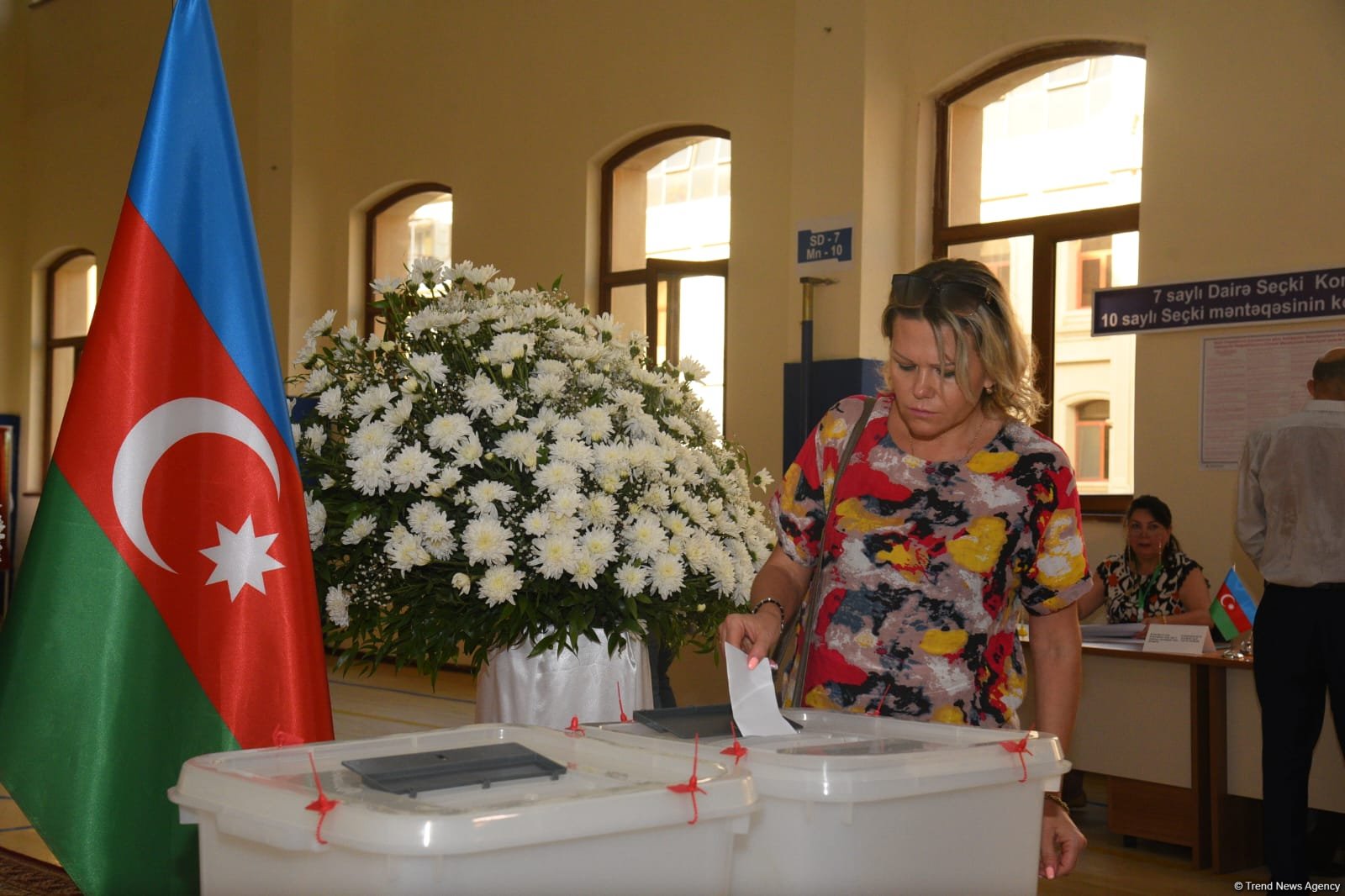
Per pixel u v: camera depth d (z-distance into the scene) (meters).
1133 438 5.56
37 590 1.68
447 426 1.83
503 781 1.01
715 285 6.99
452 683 7.60
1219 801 3.98
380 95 8.76
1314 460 3.52
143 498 1.73
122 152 10.68
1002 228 6.09
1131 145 5.74
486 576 1.75
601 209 7.66
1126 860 4.12
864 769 1.10
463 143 8.25
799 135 6.29
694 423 2.19
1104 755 4.25
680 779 1.03
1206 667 4.02
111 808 1.65
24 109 11.54
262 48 9.00
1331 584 3.46
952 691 1.53
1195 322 5.30
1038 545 1.56
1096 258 5.82
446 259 8.53
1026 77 6.07
